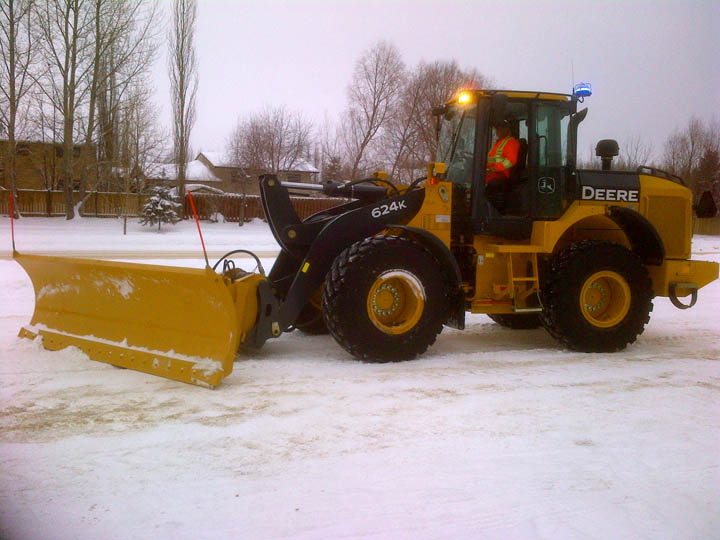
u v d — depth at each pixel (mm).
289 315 5457
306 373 5016
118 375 4820
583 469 3328
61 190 32375
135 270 4824
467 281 5977
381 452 3480
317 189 6117
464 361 5562
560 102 5938
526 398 4488
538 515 2850
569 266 5867
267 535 2635
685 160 38438
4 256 13945
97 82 28250
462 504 2926
